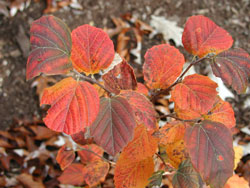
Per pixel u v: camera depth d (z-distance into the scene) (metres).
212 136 0.28
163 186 0.59
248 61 0.30
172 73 0.33
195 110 0.32
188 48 0.32
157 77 0.34
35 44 0.24
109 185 0.59
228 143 0.28
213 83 0.32
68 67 0.26
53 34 0.25
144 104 0.30
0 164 0.63
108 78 0.32
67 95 0.26
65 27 0.26
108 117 0.27
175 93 0.32
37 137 0.65
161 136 0.34
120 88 0.32
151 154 0.35
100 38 0.28
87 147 0.47
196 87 0.32
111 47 0.28
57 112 0.25
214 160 0.27
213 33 0.31
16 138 0.65
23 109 0.68
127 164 0.37
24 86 0.70
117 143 0.27
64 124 0.25
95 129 0.27
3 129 0.66
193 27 0.31
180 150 0.35
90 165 0.43
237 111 0.71
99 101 0.26
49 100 0.25
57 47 0.25
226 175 0.27
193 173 0.32
